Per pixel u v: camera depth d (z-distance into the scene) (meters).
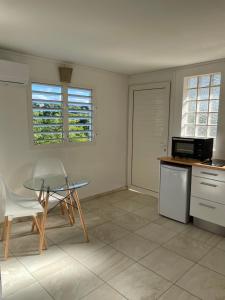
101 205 3.71
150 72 3.93
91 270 2.11
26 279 1.98
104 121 3.98
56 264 2.19
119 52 2.83
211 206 2.81
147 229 2.92
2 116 2.81
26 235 2.71
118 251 2.42
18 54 2.85
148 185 4.19
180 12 1.76
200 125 3.47
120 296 1.80
